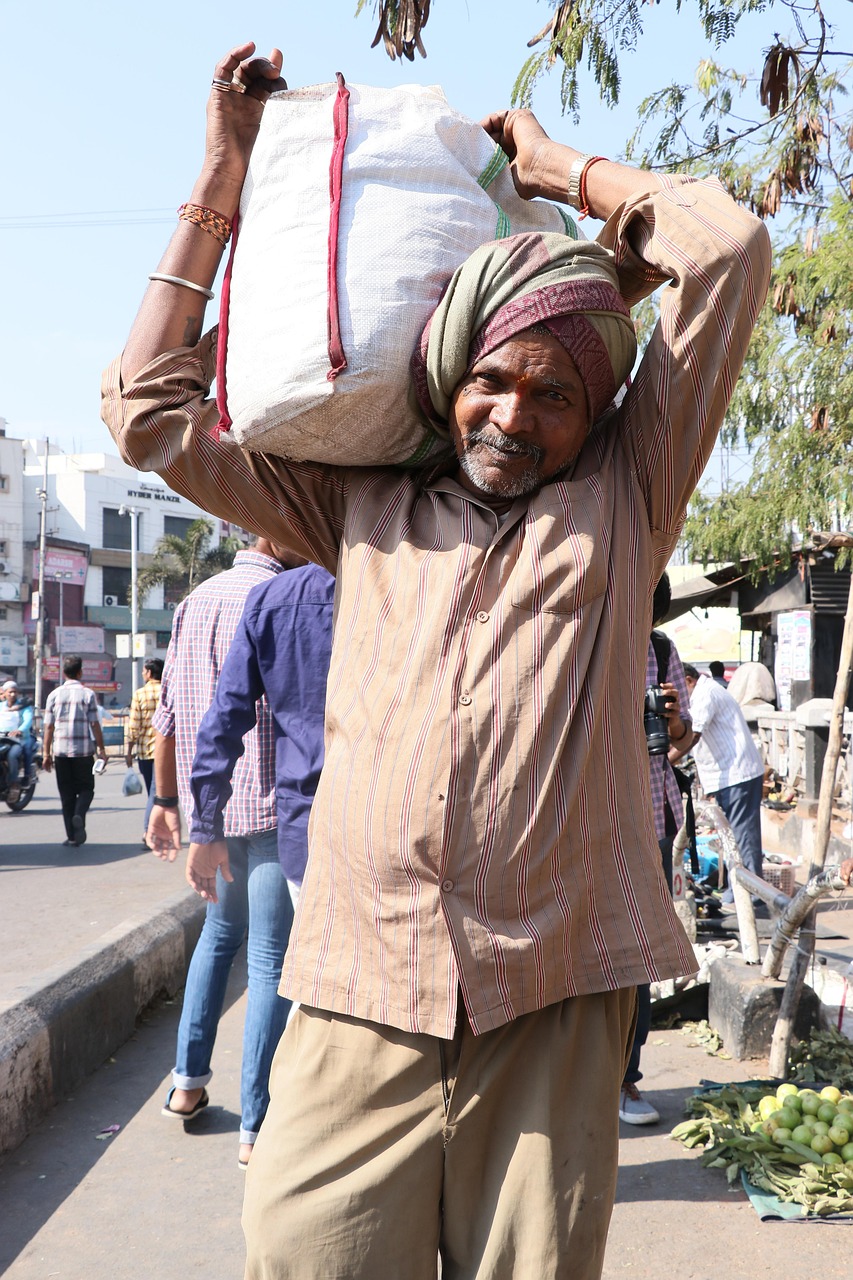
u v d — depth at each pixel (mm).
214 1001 3848
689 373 1688
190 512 70688
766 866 7586
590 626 1601
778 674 14844
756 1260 2945
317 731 3203
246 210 1816
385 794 1562
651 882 1614
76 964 4676
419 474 1834
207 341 1978
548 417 1654
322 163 1752
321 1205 1544
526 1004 1520
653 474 1731
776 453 7828
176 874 9164
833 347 6980
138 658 61094
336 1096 1582
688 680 8117
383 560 1721
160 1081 4387
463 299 1646
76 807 11273
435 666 1580
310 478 1879
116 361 1939
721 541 9680
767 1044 4449
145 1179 3473
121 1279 2881
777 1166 3441
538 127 2025
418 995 1522
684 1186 3379
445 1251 1612
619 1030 1634
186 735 3689
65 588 64125
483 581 1610
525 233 1772
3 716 15445
